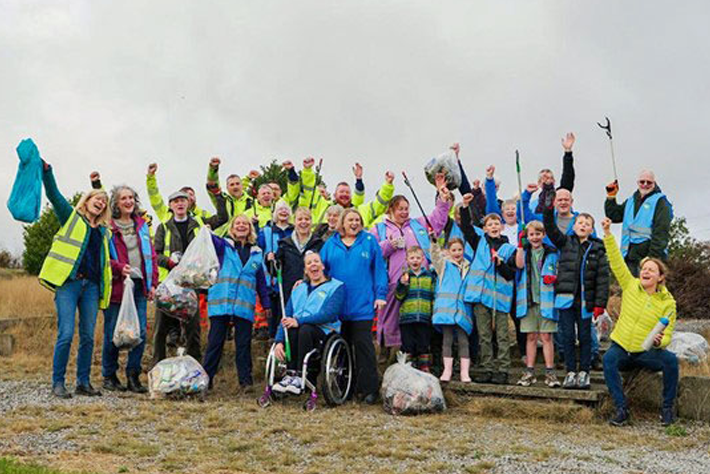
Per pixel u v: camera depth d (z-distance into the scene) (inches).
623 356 307.1
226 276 361.7
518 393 327.9
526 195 408.2
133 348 348.8
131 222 359.6
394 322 364.2
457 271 348.2
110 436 264.2
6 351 465.4
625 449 262.5
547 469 231.8
